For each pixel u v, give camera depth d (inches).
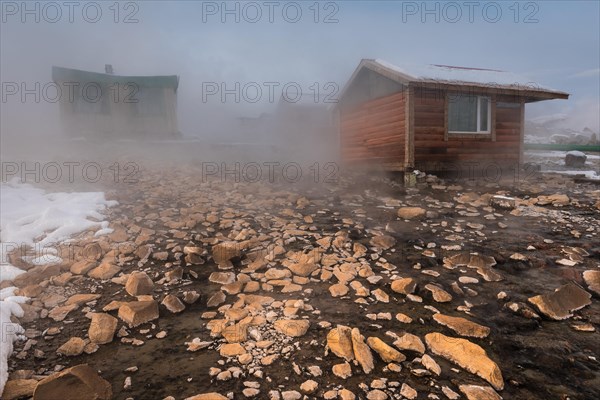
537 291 149.3
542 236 218.2
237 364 104.4
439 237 219.6
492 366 97.3
